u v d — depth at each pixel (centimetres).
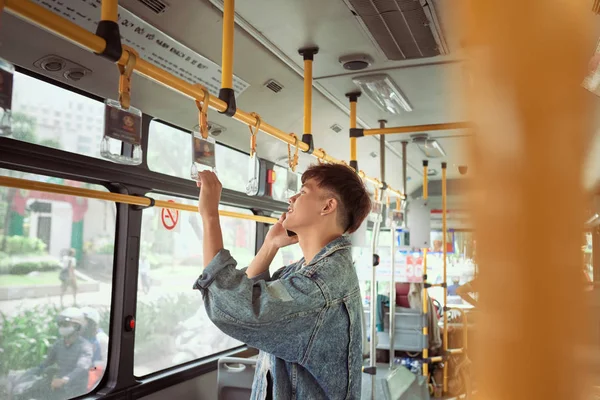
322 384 119
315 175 139
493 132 34
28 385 240
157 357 328
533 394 32
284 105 360
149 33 230
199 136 168
